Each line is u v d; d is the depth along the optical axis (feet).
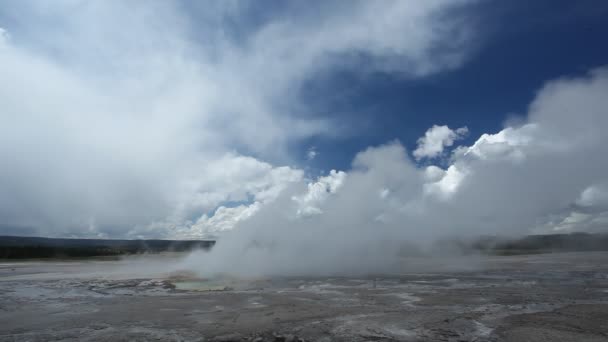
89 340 31.50
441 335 31.45
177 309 43.37
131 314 40.98
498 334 31.53
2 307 46.42
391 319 37.01
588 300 45.96
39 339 32.12
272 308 43.27
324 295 52.37
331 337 31.32
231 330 33.81
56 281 73.61
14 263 135.23
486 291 53.62
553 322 35.17
